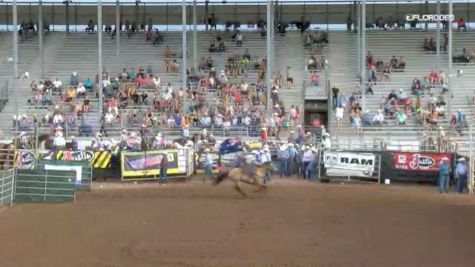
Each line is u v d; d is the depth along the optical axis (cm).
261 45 5212
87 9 5712
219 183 2684
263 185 2517
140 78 4594
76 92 4447
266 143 3516
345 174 3169
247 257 1463
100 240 1639
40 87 4516
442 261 1438
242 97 4366
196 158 3450
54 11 5728
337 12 5659
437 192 2747
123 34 5441
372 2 5597
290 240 1631
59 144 3534
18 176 2302
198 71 4828
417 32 5344
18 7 5766
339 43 5184
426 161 3078
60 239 1653
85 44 5303
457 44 5141
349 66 4834
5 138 3847
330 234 1702
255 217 1939
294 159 3406
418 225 1819
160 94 4419
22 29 5422
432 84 4503
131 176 3197
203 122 3988
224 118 4022
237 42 5241
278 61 4944
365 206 2162
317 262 1422
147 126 3975
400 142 3681
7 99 4447
